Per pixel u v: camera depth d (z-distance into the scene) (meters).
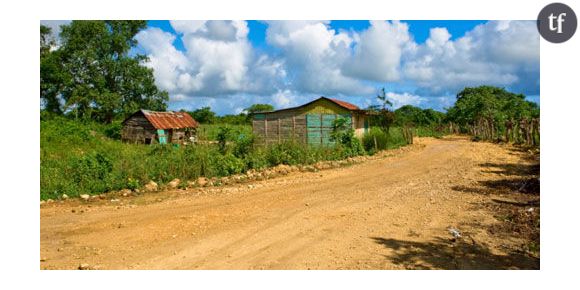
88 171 11.05
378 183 11.49
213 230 6.90
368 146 22.20
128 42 44.78
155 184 10.88
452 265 5.29
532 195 9.30
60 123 26.50
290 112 23.88
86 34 42.03
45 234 6.76
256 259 5.53
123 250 5.96
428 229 6.81
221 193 10.18
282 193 10.08
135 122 31.44
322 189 10.59
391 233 6.61
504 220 7.24
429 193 9.82
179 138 33.28
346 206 8.55
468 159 17.55
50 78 40.59
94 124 37.34
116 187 10.52
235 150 15.77
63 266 5.34
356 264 5.32
